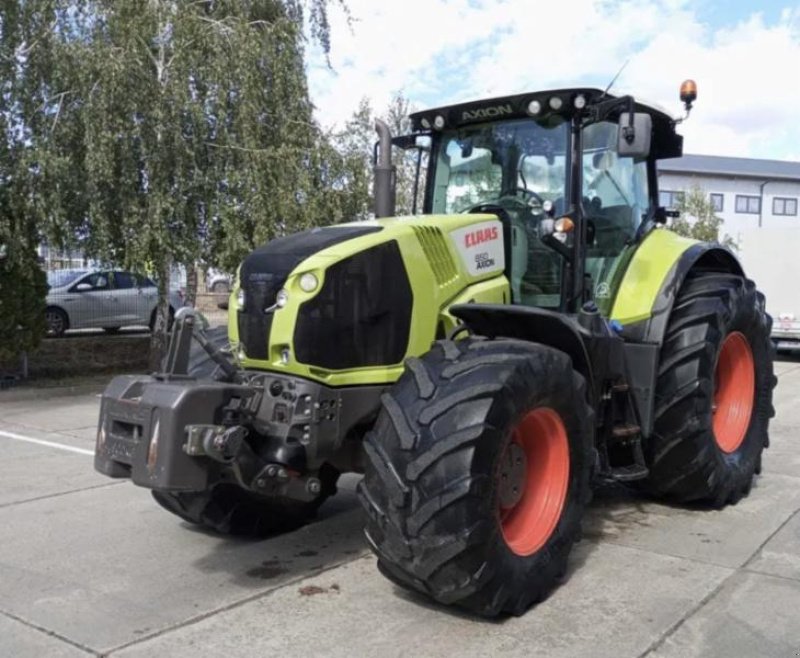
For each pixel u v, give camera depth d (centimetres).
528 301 475
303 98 1159
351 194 1175
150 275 1110
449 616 359
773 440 765
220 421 345
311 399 368
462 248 430
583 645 330
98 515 518
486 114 486
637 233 537
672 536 468
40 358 1240
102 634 343
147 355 1359
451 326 413
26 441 755
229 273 1175
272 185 1095
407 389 355
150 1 1023
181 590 392
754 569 413
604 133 500
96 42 988
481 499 329
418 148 534
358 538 472
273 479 358
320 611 366
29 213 984
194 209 1077
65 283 1580
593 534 472
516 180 482
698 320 495
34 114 1009
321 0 1268
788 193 4591
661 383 495
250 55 1067
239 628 349
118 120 986
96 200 1001
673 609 364
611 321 481
